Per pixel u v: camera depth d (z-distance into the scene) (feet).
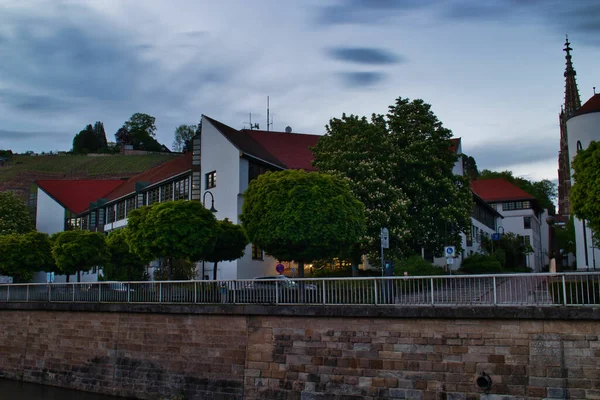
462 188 141.59
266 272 148.77
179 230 94.27
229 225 112.68
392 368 65.00
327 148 129.90
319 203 90.07
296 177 92.43
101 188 261.24
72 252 121.19
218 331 77.15
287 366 71.10
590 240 127.75
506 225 282.97
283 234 89.30
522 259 230.07
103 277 149.79
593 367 57.11
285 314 71.56
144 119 575.79
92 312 91.50
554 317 58.49
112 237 138.62
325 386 68.33
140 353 84.53
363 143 126.21
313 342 69.82
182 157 195.93
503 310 60.44
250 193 95.96
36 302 99.50
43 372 96.99
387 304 65.98
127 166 456.04
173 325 81.51
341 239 90.58
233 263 138.31
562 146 284.41
